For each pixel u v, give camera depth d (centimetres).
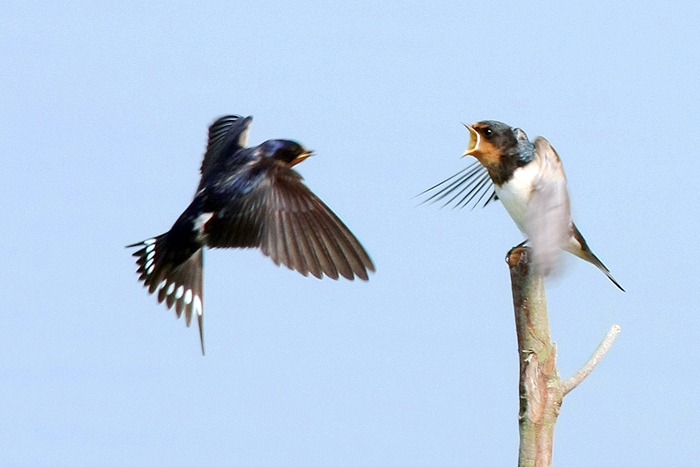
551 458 1184
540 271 1111
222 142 1168
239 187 1073
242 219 1061
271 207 1058
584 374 1188
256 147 1116
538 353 1176
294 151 1120
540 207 1175
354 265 1021
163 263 1086
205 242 1073
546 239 1148
